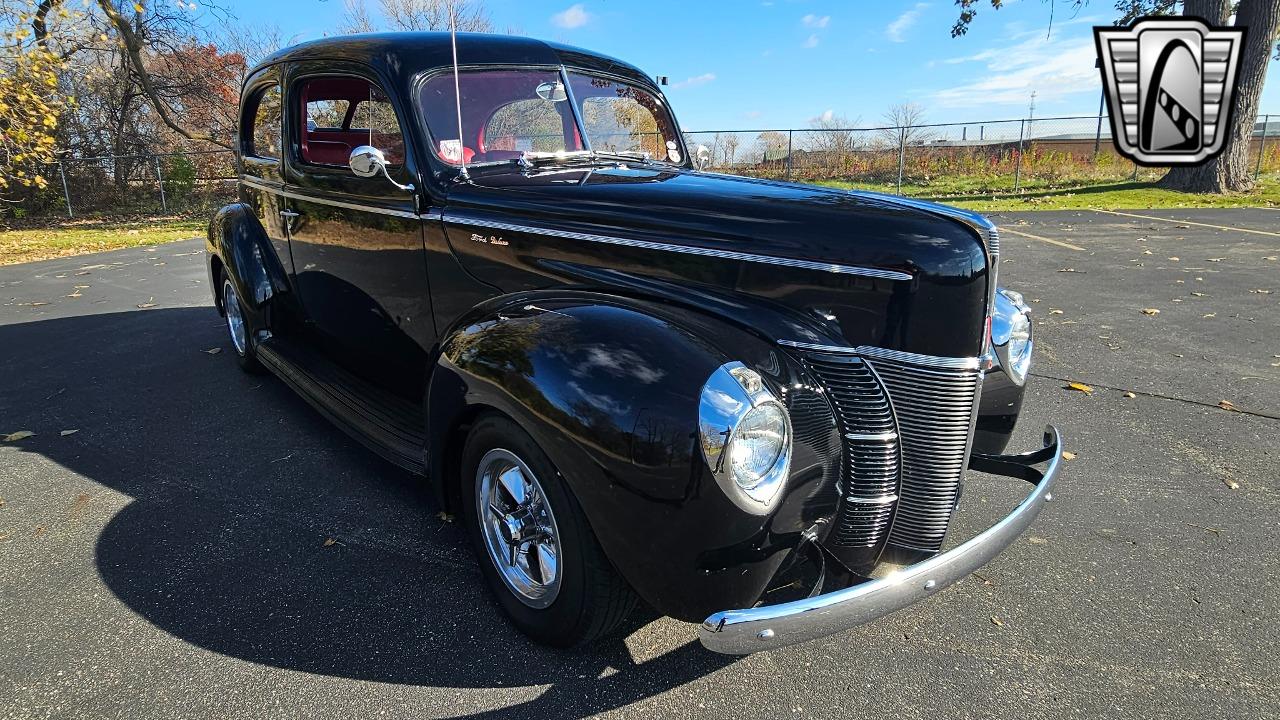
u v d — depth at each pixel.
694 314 2.38
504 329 2.34
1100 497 3.40
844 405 2.33
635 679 2.27
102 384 4.92
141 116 19.84
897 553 2.45
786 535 2.06
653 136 4.12
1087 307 6.96
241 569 2.81
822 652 2.40
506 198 2.94
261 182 4.37
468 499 2.56
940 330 2.29
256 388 4.84
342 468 3.67
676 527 1.93
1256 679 2.27
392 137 3.25
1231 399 4.58
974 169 20.80
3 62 11.72
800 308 2.41
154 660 2.31
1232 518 3.21
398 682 2.23
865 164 21.31
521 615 2.42
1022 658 2.37
